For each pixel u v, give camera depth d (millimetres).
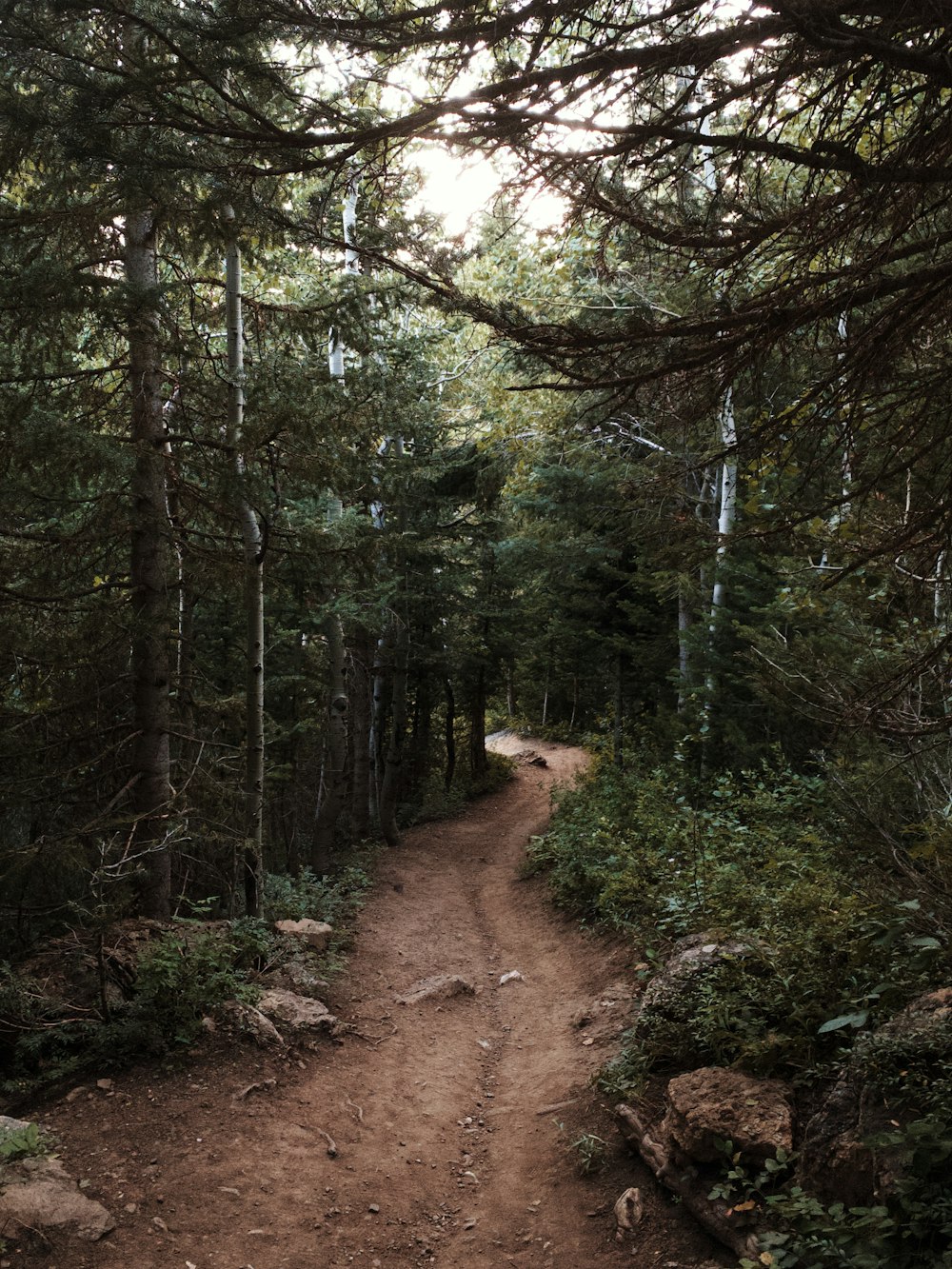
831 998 5797
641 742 19094
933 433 4219
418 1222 5445
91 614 8906
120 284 7941
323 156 3984
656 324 3812
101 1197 5066
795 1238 4242
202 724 11062
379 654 21219
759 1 2770
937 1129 3707
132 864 9047
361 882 14211
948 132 3004
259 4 3199
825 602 6559
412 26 3217
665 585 13391
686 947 7883
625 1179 5500
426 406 15711
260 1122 6125
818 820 10773
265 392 9273
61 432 7418
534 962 10984
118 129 3973
